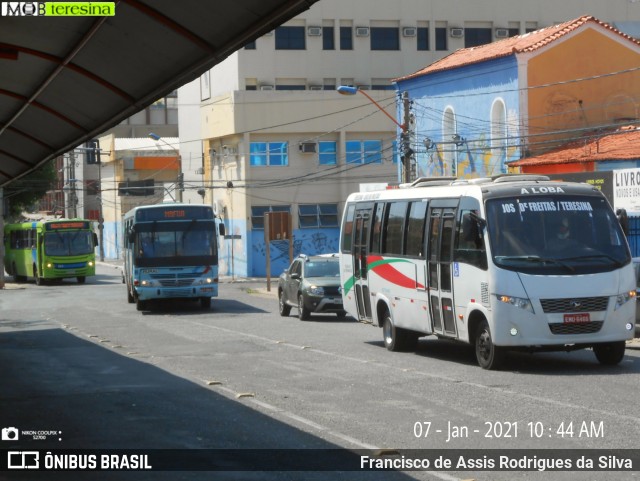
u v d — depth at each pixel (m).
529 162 40.84
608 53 43.75
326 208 67.56
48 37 12.89
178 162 90.50
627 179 32.84
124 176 95.00
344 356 21.28
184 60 12.96
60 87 15.83
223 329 29.64
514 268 17.95
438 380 16.84
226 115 67.56
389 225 22.89
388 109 67.44
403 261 21.89
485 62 44.28
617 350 18.53
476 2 75.94
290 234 53.00
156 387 17.02
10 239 72.88
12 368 20.97
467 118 45.97
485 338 18.47
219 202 71.94
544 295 17.81
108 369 20.08
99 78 14.77
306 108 66.62
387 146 67.56
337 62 74.50
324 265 34.09
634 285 18.33
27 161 23.95
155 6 11.12
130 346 25.09
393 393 15.38
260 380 17.47
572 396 14.55
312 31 73.88
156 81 14.39
